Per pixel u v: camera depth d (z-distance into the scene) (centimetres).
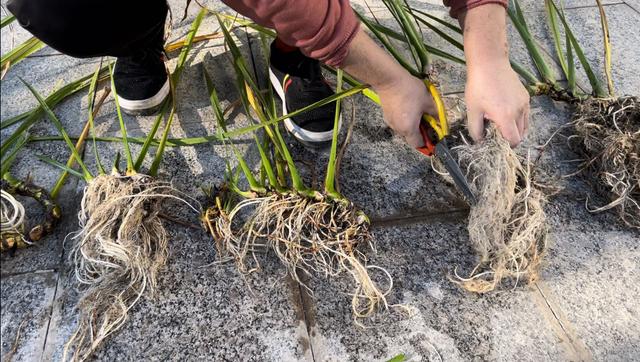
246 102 128
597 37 153
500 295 107
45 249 114
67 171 119
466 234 115
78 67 148
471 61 104
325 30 88
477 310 106
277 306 107
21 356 102
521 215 108
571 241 114
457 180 108
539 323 104
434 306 106
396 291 108
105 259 109
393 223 117
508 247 104
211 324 105
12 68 148
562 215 118
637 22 157
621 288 108
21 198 121
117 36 107
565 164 126
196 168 126
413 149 129
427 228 116
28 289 109
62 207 120
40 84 144
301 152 129
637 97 127
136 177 111
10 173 123
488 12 104
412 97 103
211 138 125
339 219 111
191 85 142
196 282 109
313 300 107
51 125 134
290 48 126
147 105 132
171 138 131
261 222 111
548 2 149
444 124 109
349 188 122
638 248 113
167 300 107
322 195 111
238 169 117
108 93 138
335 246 111
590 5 163
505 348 102
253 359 101
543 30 156
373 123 133
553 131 131
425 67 125
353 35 91
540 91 134
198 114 136
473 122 106
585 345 102
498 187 103
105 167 126
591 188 122
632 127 121
